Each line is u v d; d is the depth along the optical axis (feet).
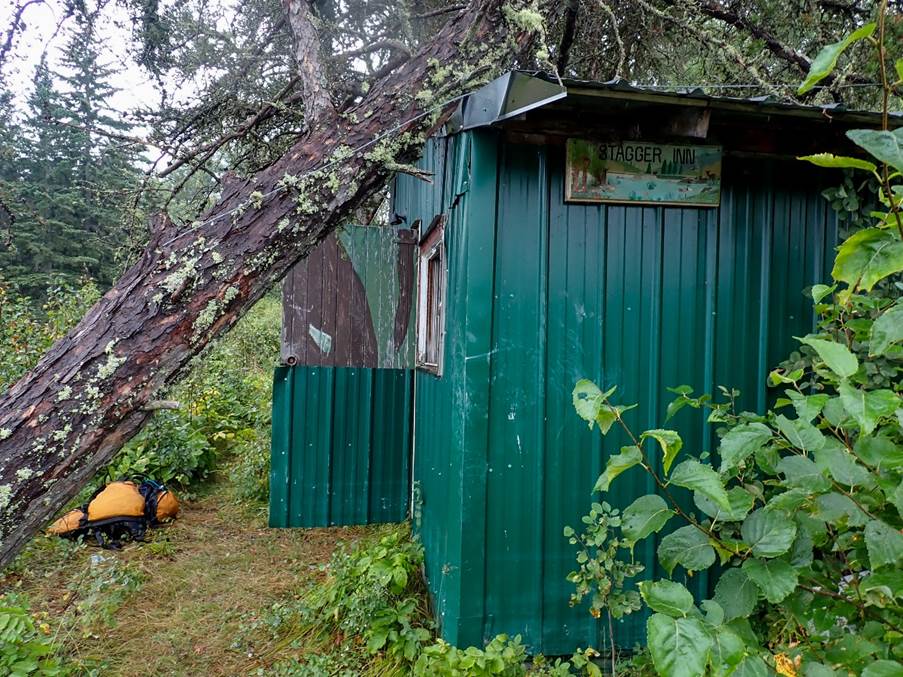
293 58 10.64
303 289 12.94
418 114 7.10
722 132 8.61
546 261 8.39
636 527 4.34
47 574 11.96
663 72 13.28
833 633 4.61
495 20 7.47
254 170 11.26
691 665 3.05
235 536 14.64
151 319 5.71
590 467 8.50
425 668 7.85
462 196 8.77
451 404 9.22
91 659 9.28
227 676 8.92
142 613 10.83
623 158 8.36
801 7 11.85
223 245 6.09
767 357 8.90
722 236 8.81
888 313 3.26
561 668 7.72
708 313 8.77
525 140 8.29
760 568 3.90
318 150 6.68
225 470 20.06
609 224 8.54
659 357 8.66
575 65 13.70
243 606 11.03
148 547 13.61
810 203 9.02
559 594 8.39
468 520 8.16
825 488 3.99
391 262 13.32
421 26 12.21
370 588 9.56
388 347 13.35
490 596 8.24
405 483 13.48
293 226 6.42
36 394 5.37
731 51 9.04
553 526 8.40
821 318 9.05
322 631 9.80
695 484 3.79
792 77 12.35
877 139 2.72
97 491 15.53
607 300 8.55
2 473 5.10
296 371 12.96
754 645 3.83
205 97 10.59
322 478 13.15
